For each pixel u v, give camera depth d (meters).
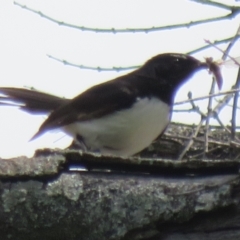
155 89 10.27
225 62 8.59
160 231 4.64
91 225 4.59
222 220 4.59
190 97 8.73
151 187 4.69
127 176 4.79
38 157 4.68
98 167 4.80
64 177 4.64
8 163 4.56
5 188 4.51
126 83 10.22
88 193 4.61
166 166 4.79
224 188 4.60
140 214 4.62
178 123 10.14
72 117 9.86
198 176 4.79
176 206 4.61
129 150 10.11
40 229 4.54
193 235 4.60
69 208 4.57
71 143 10.21
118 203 4.63
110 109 9.84
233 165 4.73
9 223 4.49
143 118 9.84
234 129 8.74
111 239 4.61
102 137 9.88
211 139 9.76
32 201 4.52
